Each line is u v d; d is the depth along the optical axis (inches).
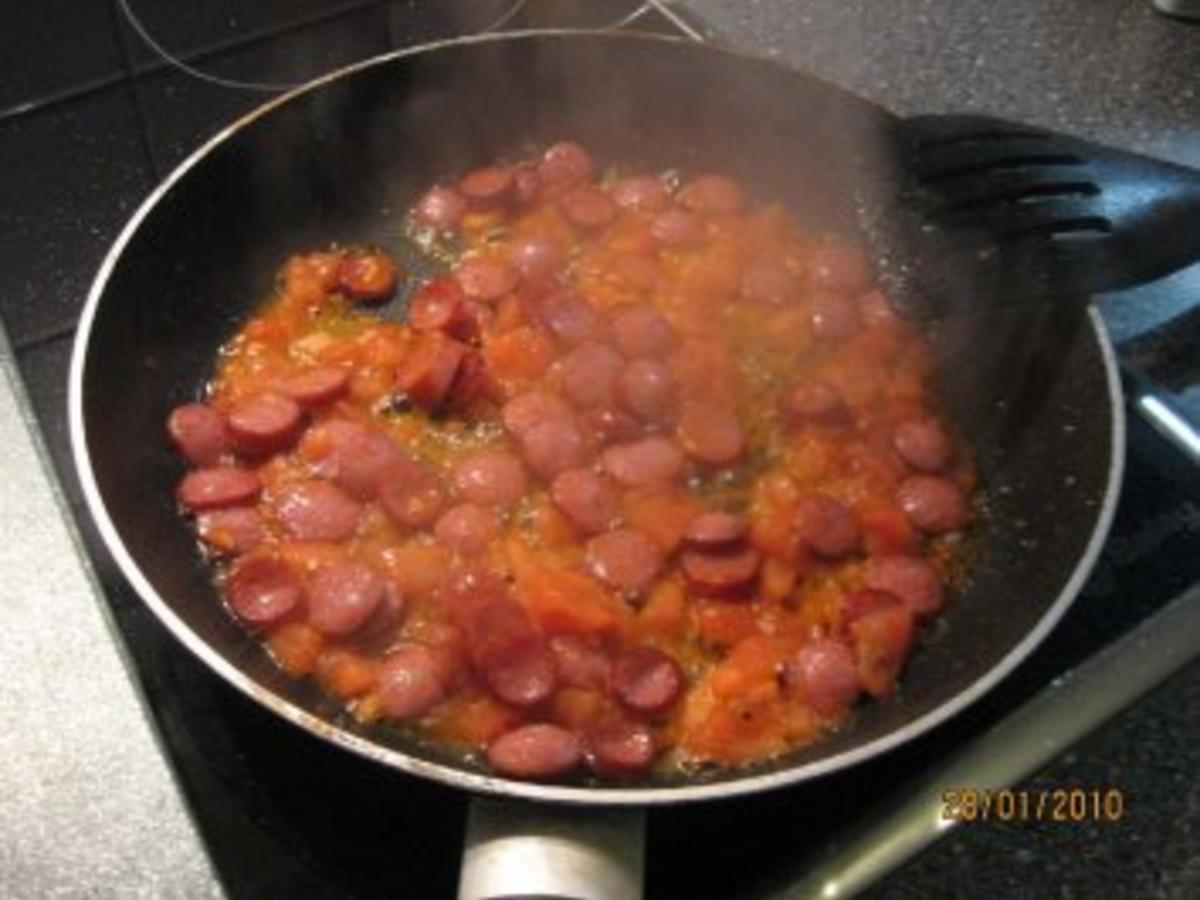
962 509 15.9
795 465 16.3
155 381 16.8
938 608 15.1
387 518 15.7
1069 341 15.8
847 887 12.5
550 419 16.4
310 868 13.0
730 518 15.4
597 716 13.9
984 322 17.0
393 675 14.0
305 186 18.8
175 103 20.5
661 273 18.4
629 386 16.5
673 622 14.9
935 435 16.4
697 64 19.0
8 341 17.1
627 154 20.2
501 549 15.4
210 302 18.0
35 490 15.2
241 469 16.2
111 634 14.0
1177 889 13.1
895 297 17.5
